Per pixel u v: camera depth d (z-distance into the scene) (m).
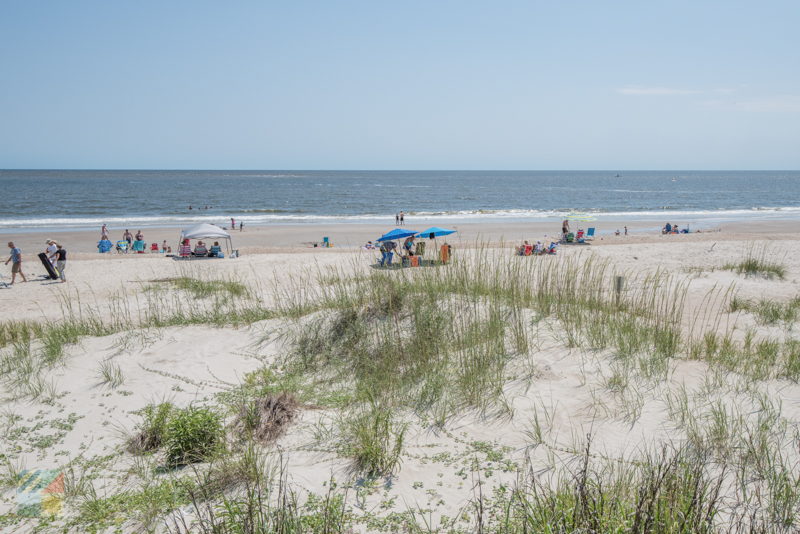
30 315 12.68
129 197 70.81
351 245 29.77
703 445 4.57
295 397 6.00
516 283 9.23
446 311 8.00
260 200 67.94
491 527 3.76
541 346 7.09
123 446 5.29
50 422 5.84
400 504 4.12
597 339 7.12
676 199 73.44
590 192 93.38
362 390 6.12
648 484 3.71
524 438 4.97
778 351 6.94
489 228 37.31
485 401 5.68
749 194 87.12
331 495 4.25
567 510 3.47
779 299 10.88
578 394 5.73
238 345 8.05
